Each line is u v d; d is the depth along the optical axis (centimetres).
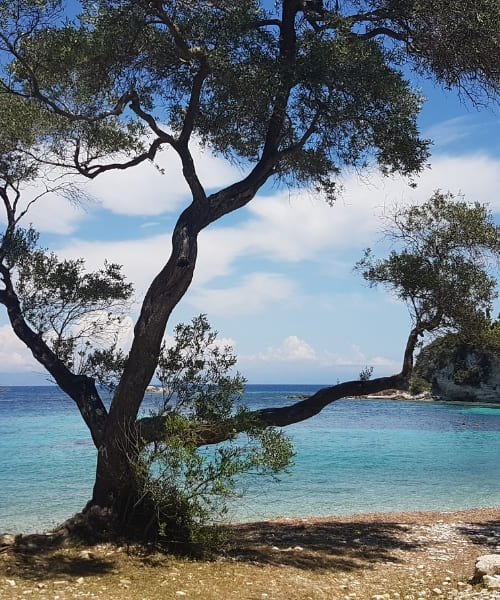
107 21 1065
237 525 1447
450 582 937
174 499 992
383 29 1120
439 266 1229
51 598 734
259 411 1091
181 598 770
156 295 1019
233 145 1341
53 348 1216
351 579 941
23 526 1580
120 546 998
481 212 1253
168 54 1174
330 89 1072
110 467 1020
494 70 1040
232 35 1034
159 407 1041
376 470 2716
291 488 2211
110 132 1262
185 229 1055
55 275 1220
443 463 2995
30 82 1076
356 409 8925
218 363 1049
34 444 3638
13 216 1243
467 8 980
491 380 10206
